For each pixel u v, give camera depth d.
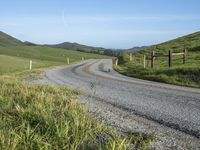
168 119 8.62
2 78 19.11
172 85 18.31
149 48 70.19
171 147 6.18
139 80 21.91
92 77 24.67
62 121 6.55
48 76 25.67
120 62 57.88
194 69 21.62
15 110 8.09
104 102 11.38
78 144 5.64
